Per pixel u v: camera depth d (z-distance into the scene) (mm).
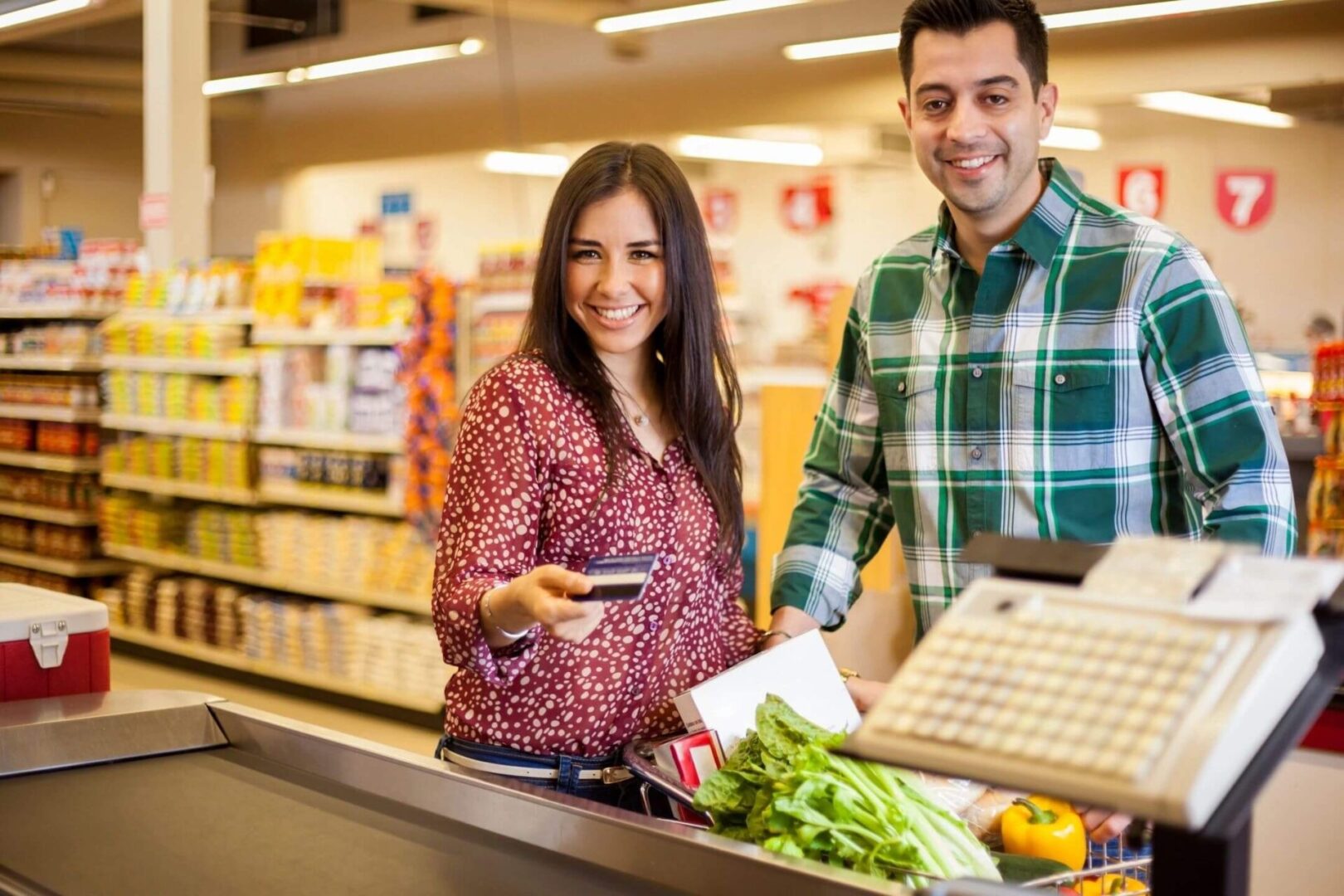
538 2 10719
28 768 1909
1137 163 14844
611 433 2020
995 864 1679
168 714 2043
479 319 6125
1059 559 1085
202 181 8273
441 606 1824
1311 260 13961
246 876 1506
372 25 15070
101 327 8266
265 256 7199
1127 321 2109
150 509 8008
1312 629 962
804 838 1581
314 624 6941
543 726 1994
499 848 1597
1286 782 2994
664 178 2049
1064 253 2172
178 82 8164
